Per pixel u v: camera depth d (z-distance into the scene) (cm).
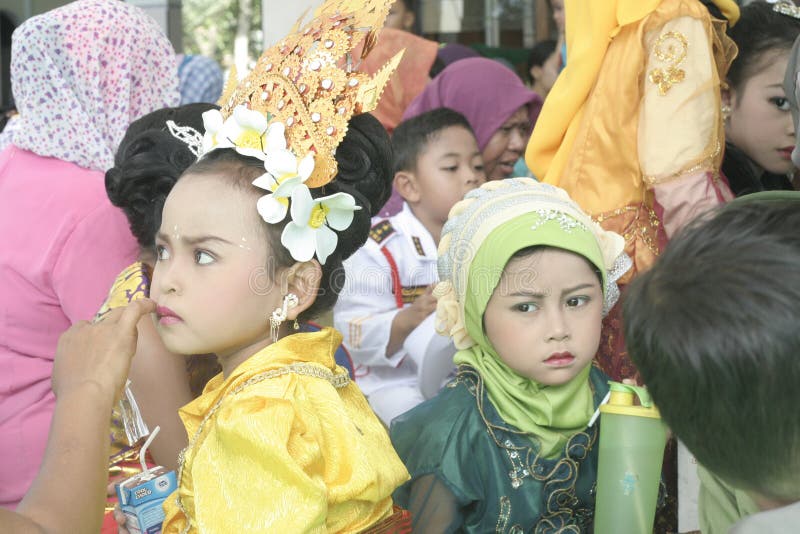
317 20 140
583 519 162
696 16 187
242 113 128
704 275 84
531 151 208
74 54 206
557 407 158
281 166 125
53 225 183
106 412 117
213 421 125
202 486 117
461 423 160
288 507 110
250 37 786
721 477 90
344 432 122
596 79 196
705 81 186
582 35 200
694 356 83
